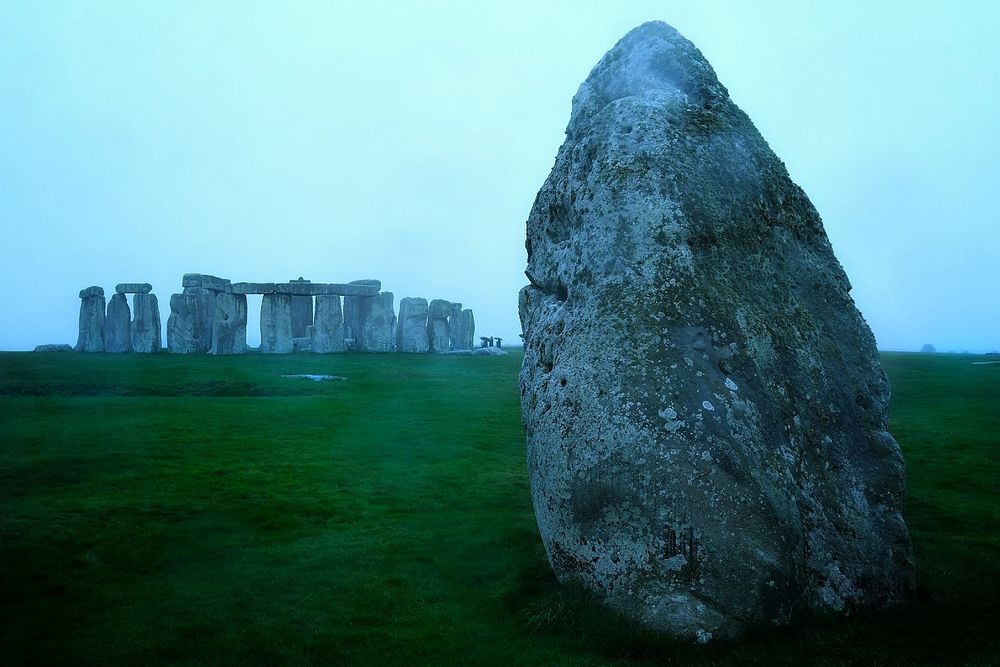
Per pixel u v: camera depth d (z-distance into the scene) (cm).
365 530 1391
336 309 5722
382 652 883
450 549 1277
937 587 1027
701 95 1100
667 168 1015
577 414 939
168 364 4078
